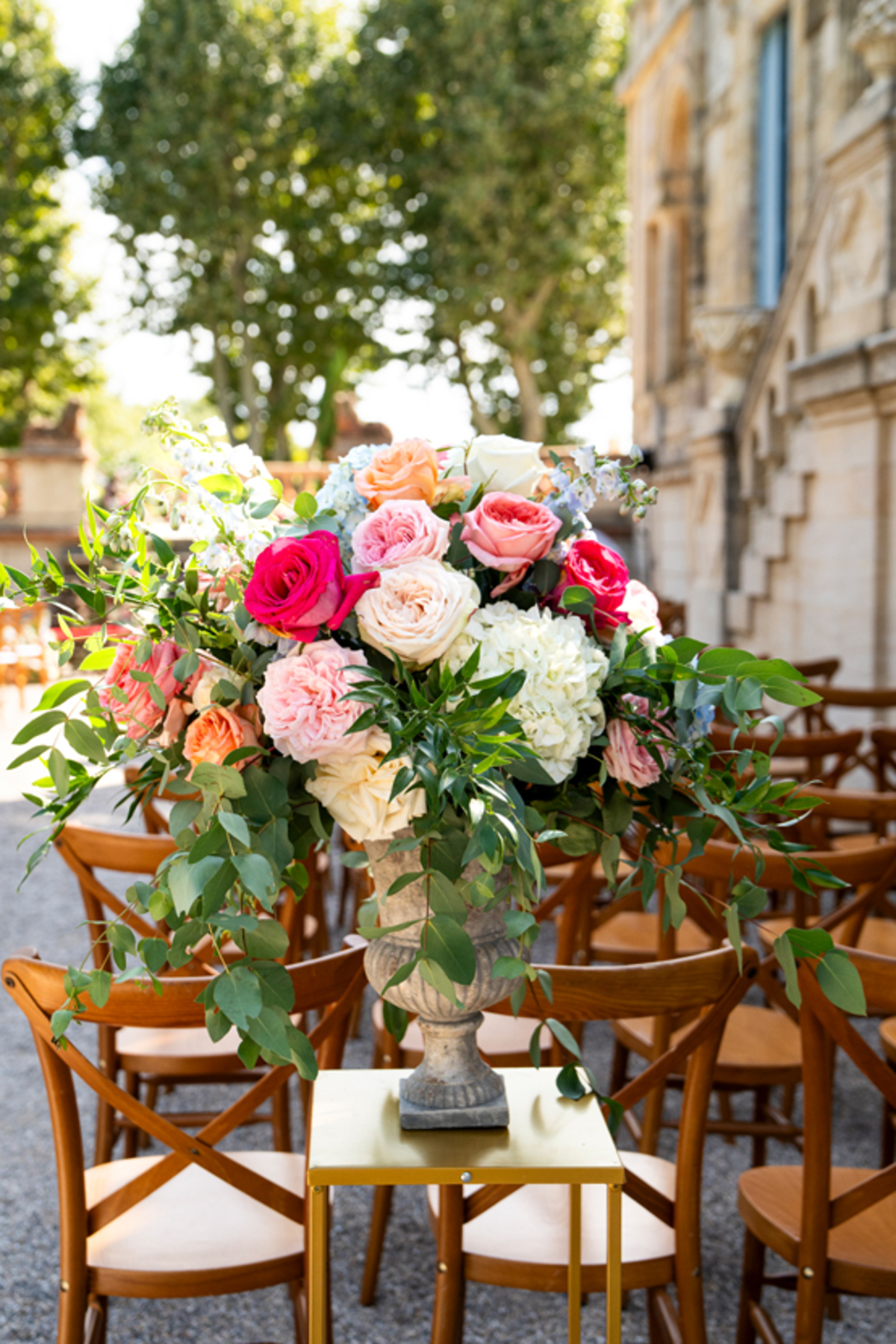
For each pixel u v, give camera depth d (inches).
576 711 52.2
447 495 56.3
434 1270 100.2
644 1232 74.9
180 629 52.0
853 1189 70.2
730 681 54.5
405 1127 59.1
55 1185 115.1
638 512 57.9
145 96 815.1
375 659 53.1
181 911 48.3
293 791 53.6
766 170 367.2
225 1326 93.7
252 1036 49.1
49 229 879.1
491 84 764.0
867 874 92.3
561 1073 63.1
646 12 497.4
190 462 54.8
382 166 839.1
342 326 883.4
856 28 241.4
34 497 535.8
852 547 249.0
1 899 211.5
